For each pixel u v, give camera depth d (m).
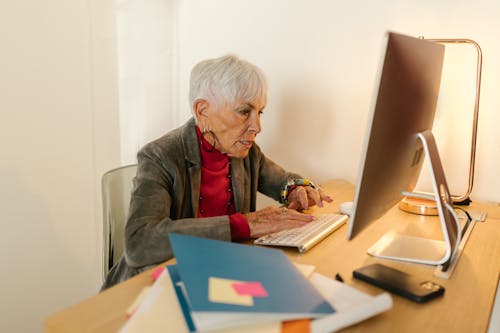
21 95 1.64
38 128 1.71
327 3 1.74
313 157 1.88
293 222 1.17
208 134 1.30
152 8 1.97
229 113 1.25
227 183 1.42
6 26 1.57
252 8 1.88
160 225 1.09
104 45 1.87
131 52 1.95
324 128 1.84
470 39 1.49
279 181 1.55
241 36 1.93
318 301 0.73
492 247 1.12
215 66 1.24
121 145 2.00
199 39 2.02
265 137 1.96
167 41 2.05
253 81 1.23
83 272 1.96
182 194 1.28
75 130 1.83
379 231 1.21
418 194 1.05
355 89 1.75
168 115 2.13
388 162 0.87
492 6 1.50
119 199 1.44
